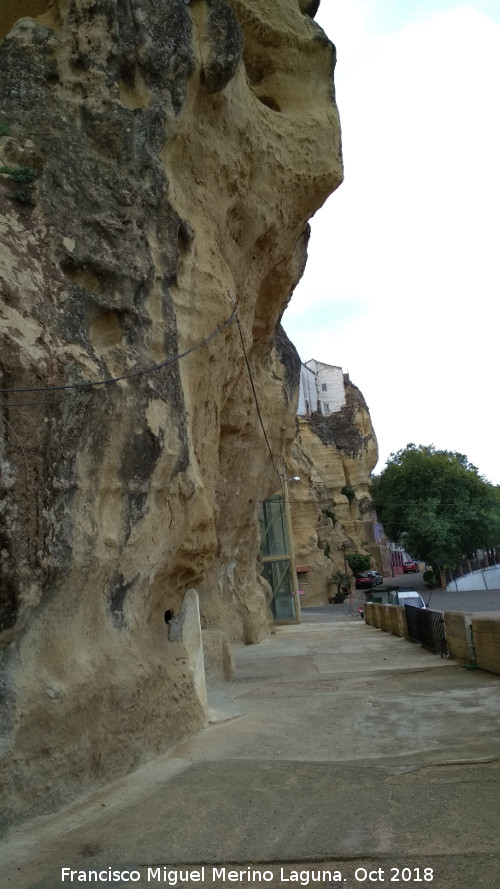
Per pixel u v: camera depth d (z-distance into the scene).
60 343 4.72
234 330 9.11
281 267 12.91
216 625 13.05
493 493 49.59
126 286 5.70
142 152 6.48
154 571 6.17
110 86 6.42
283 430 20.52
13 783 4.04
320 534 51.09
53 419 4.45
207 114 8.11
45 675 4.40
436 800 4.07
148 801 4.43
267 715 7.36
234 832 3.82
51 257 5.16
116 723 5.00
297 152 10.76
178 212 7.38
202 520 6.97
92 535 4.89
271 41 10.96
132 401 5.34
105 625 5.30
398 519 48.44
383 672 10.45
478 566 53.66
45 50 6.32
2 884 3.33
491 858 3.25
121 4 6.67
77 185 5.70
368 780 4.56
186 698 6.36
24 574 4.15
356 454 63.88
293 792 4.41
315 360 71.25
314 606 44.12
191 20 7.59
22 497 4.16
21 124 5.79
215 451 8.91
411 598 24.33
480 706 7.18
